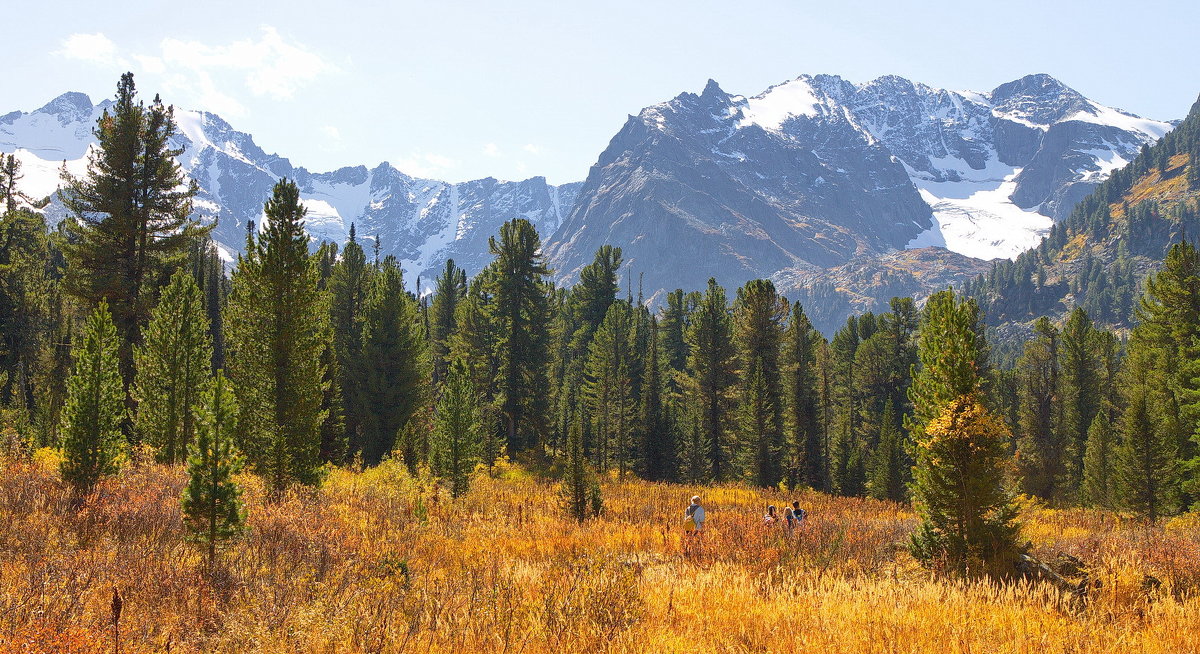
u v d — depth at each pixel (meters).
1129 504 30.48
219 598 8.39
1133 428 31.05
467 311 55.34
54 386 43.28
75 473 14.37
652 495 30.94
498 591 8.66
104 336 15.77
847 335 84.06
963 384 11.91
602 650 6.92
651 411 56.53
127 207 33.25
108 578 8.91
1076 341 56.34
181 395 24.05
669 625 7.92
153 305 33.31
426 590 9.28
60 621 6.71
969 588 9.40
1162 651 7.07
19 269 48.16
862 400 70.62
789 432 55.75
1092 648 7.13
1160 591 9.47
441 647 6.95
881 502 35.75
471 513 20.19
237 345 22.02
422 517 16.70
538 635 7.27
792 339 60.34
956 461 11.54
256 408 21.03
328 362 37.88
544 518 19.89
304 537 12.64
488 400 53.91
